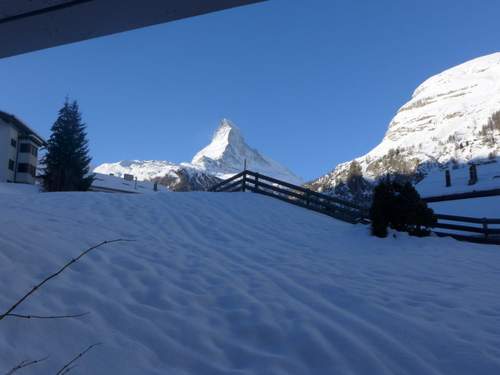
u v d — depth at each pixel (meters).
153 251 7.30
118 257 6.57
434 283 6.75
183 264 6.79
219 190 18.86
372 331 4.50
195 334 4.48
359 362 3.95
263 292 5.67
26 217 8.62
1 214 8.41
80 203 13.34
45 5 4.61
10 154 42.09
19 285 4.99
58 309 4.62
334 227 13.00
